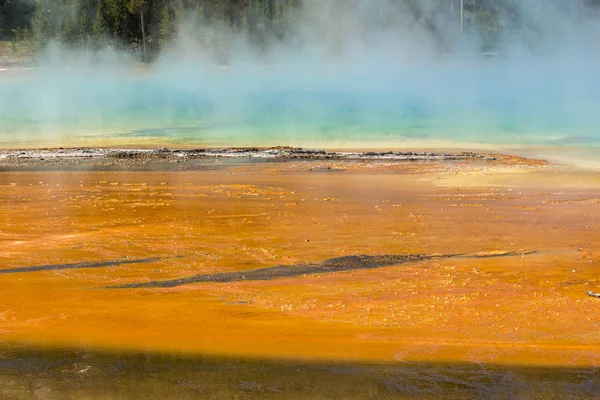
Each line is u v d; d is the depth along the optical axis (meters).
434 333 6.29
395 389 5.21
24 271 8.23
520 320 6.59
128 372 5.47
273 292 7.45
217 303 7.12
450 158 17.53
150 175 15.16
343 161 17.05
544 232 10.02
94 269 8.30
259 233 9.98
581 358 5.73
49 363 5.64
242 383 5.29
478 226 10.36
